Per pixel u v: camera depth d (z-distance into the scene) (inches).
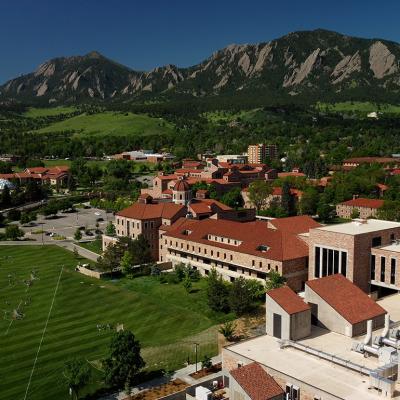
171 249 5733.3
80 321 4126.5
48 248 6953.7
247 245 4800.7
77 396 2952.8
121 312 4323.3
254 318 4060.0
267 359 2783.0
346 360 2694.4
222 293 4261.8
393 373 2471.7
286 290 3169.3
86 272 5556.1
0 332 3897.6
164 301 4576.8
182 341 3700.8
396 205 7775.6
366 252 4074.8
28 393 3014.3
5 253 6673.2
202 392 2743.6
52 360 3420.3
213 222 5467.5
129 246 5605.3
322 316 3213.6
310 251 4335.6
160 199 6963.6
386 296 4005.9
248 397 2413.9
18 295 4793.3
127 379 2992.1
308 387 2454.5
